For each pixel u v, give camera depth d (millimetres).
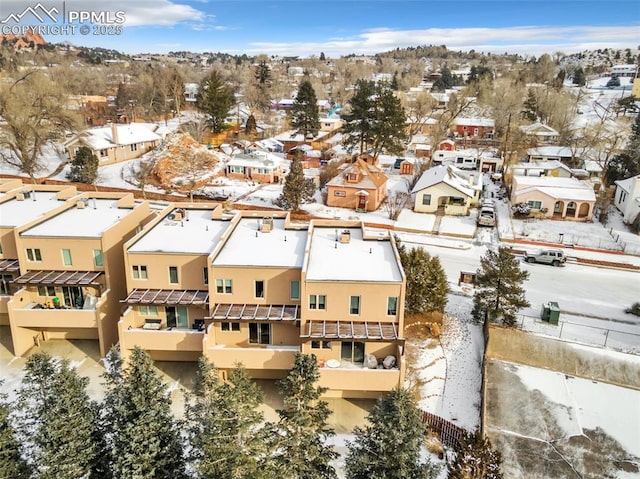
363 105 76562
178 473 20203
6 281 34062
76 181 67250
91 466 19328
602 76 198250
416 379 29938
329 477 20562
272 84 155625
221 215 37000
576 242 51781
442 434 26266
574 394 29531
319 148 94000
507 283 33406
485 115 117938
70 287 33031
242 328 29406
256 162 72125
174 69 133875
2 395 22188
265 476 18578
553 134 92438
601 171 74125
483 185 70688
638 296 41188
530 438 26375
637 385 30359
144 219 38188
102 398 28375
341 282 27234
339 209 61688
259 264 28891
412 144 93750
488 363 31578
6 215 36562
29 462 20531
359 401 29000
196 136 90188
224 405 18688
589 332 34938
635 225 54594
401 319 27594
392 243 32094
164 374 30828
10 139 69250
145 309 31156
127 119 114562
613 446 26125
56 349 33156
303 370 20422
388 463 17500
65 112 72500
